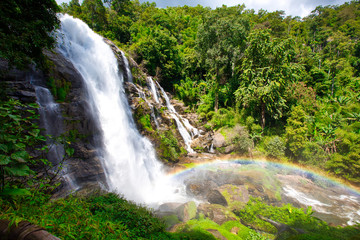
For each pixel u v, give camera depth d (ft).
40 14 19.25
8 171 8.66
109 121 45.93
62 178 28.37
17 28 16.51
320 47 220.84
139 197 40.34
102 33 96.63
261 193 43.37
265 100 75.00
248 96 77.05
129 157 46.34
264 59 76.28
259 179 52.80
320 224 31.73
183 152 69.82
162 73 105.91
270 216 33.60
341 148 61.41
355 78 138.82
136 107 59.57
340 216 38.91
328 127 73.87
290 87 82.69
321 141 65.21
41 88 31.27
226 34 89.15
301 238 25.59
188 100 108.37
